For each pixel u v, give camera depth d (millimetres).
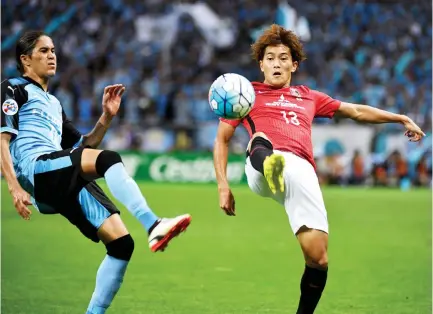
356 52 93000
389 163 75250
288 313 24250
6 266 32469
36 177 19219
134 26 94250
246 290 27922
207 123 78562
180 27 93750
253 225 46906
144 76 88438
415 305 25734
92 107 82938
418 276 31172
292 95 21719
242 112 20156
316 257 19609
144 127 78500
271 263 33844
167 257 35250
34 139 19828
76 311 24312
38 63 20641
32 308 24672
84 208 19609
